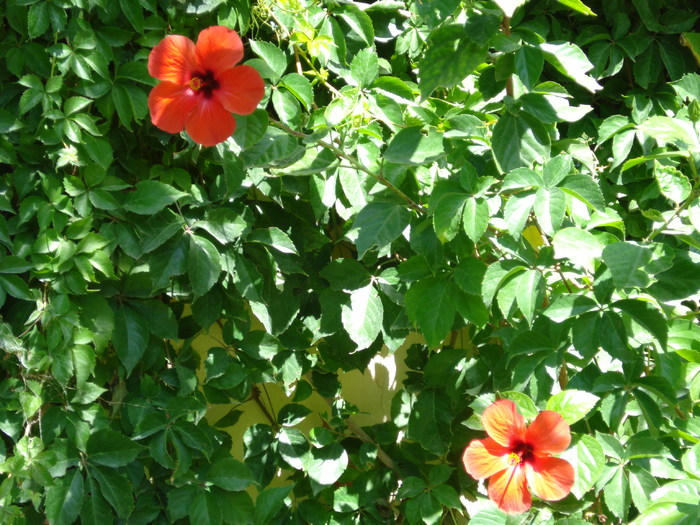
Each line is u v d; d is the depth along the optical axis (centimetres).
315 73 106
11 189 97
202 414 102
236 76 87
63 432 98
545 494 85
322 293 109
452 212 91
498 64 94
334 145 101
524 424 86
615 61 122
